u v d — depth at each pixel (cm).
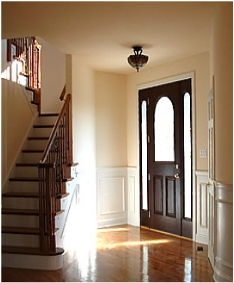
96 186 611
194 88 521
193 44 469
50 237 408
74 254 456
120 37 440
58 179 473
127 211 648
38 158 546
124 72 634
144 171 619
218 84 367
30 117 586
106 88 629
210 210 425
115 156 637
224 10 343
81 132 556
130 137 644
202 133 509
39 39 682
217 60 371
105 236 552
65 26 400
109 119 630
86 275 380
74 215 515
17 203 471
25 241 425
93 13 362
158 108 588
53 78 685
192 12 361
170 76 562
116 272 389
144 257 442
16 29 411
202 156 509
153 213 598
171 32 423
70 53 515
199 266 407
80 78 554
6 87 511
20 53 594
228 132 340
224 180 348
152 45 474
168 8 351
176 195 555
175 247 488
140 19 379
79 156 547
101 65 582
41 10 353
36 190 497
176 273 385
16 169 529
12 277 374
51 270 396
